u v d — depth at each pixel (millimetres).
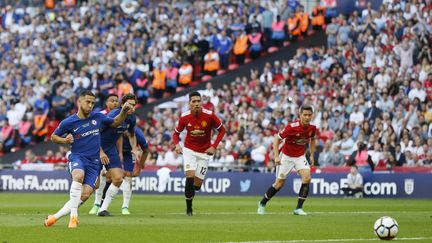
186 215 24766
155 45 52031
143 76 51000
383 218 16984
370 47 45875
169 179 41906
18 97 51750
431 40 46031
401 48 44844
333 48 46719
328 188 39219
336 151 40375
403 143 39594
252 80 46938
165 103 49750
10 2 61312
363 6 51312
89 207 29422
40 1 60344
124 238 17062
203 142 24531
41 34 55750
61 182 43469
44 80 52281
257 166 41469
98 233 18031
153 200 35219
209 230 19078
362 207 30375
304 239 17047
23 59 54625
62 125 19891
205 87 51031
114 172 23625
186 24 53469
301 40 52562
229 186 41312
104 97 50344
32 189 44031
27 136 50750
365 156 39031
